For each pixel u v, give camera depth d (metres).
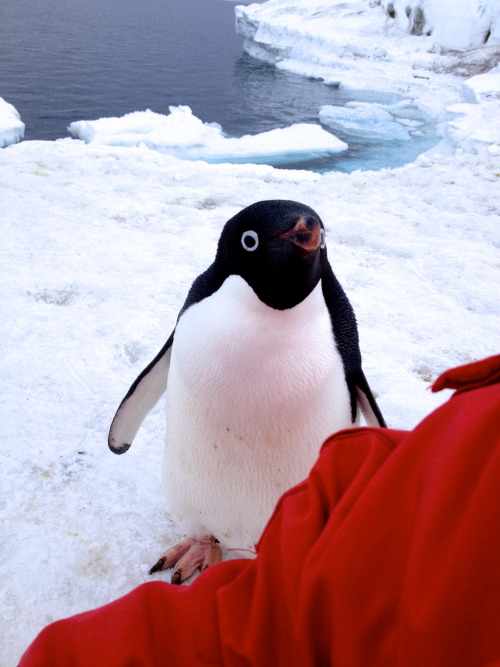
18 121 16.30
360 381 1.86
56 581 1.98
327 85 29.50
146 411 2.20
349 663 0.66
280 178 7.36
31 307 3.64
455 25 29.03
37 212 5.14
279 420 1.65
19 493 2.31
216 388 1.63
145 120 17.45
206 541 2.09
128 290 3.94
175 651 0.82
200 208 5.73
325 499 0.79
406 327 3.81
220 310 1.65
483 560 0.55
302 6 37.69
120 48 41.72
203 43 47.78
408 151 18.31
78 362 3.15
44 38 43.16
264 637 0.77
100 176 6.44
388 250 5.05
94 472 2.44
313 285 1.61
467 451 0.59
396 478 0.67
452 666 0.58
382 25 32.78
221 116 24.33
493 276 4.66
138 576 2.03
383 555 0.65
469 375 0.65
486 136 11.65
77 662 0.80
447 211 6.24
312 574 0.69
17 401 2.82
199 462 1.78
